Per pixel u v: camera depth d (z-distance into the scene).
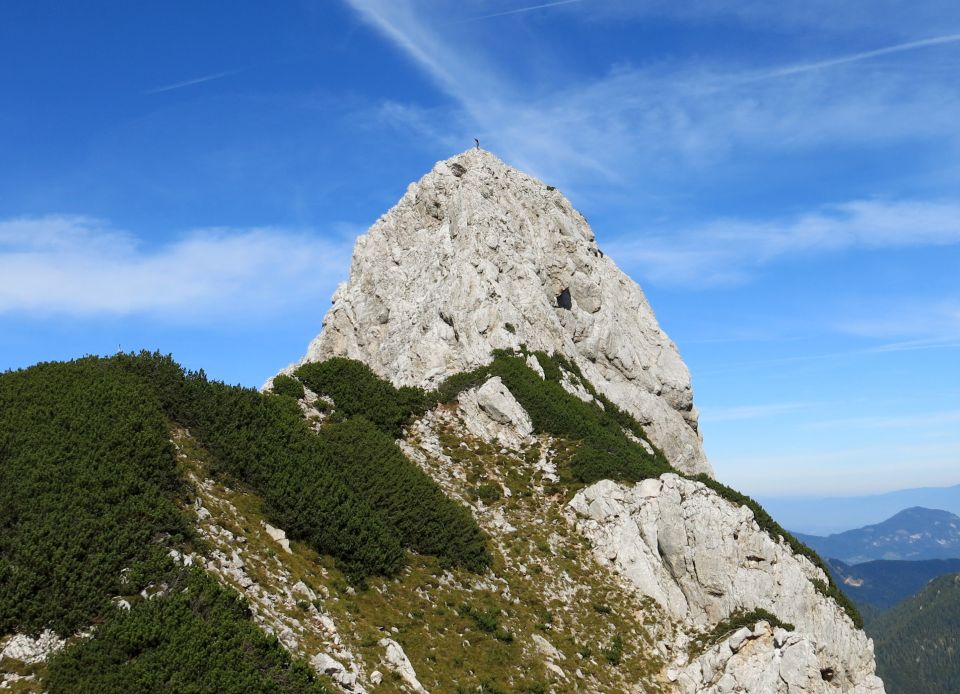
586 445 51.09
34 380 34.34
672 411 71.62
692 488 44.94
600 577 41.81
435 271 67.38
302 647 25.91
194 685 21.61
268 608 27.08
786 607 42.69
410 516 38.62
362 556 33.69
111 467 28.91
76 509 26.30
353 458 40.75
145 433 31.55
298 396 47.56
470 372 56.50
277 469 35.50
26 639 22.36
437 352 60.34
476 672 30.95
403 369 61.41
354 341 72.88
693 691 36.53
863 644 44.88
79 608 23.30
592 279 73.81
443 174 76.75
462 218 68.50
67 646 22.31
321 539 33.06
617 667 36.28
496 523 43.47
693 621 41.22
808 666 37.22
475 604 35.59
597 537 44.00
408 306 67.94
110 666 21.89
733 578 42.34
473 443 50.19
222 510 31.23
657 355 77.00
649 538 43.59
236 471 34.19
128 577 24.91
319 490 35.41
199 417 36.12
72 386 34.22
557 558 42.00
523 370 57.06
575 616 38.59
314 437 40.81
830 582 48.16
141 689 21.30
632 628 39.00
